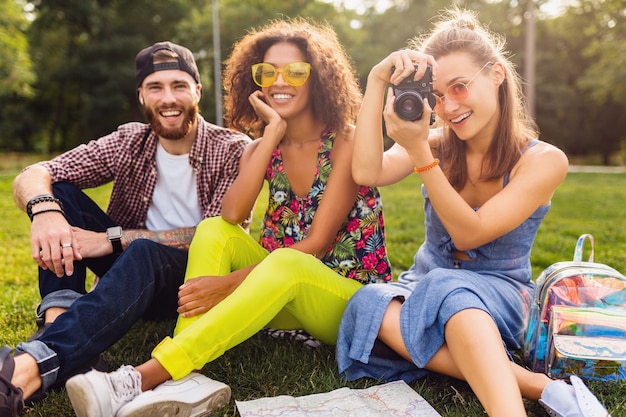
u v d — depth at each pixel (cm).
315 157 265
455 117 230
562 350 210
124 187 297
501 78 232
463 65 225
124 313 216
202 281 223
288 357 245
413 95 207
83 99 3275
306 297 225
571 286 218
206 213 288
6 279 405
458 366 193
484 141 240
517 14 3428
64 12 3044
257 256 257
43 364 195
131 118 3388
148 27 3241
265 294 210
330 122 264
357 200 263
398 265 444
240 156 290
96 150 289
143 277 225
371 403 201
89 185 292
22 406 182
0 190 1081
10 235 606
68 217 268
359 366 224
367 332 216
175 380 197
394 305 217
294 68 258
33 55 3231
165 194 298
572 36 3312
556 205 898
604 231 621
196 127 294
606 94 2777
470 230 218
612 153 3847
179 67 283
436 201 218
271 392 218
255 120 295
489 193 244
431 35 246
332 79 262
